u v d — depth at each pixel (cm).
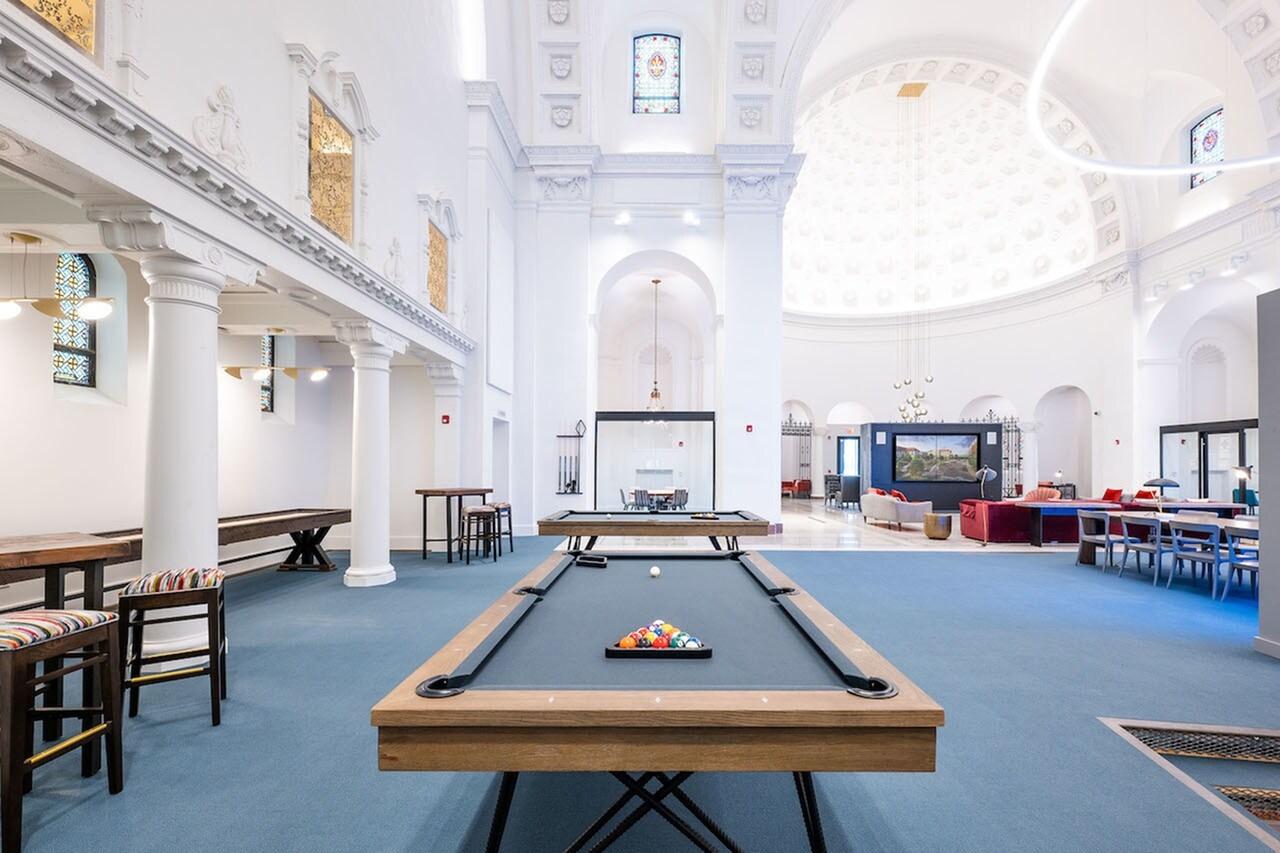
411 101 734
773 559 851
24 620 234
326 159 546
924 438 1549
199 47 383
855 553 905
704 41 1201
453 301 875
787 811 245
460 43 924
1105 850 222
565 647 209
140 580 326
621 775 196
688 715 146
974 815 243
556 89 1134
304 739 307
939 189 1800
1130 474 1423
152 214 344
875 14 1258
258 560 777
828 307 1922
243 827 234
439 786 264
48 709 260
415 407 945
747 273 1129
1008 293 1725
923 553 912
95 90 287
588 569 360
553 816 240
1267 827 237
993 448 1534
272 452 798
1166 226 1340
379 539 678
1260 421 461
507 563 808
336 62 559
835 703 150
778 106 1135
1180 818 242
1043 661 429
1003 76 1418
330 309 588
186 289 385
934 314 1852
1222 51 1132
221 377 718
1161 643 472
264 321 651
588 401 1134
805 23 1112
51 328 517
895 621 531
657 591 302
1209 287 1276
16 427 491
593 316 1160
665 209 1155
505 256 1059
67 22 291
